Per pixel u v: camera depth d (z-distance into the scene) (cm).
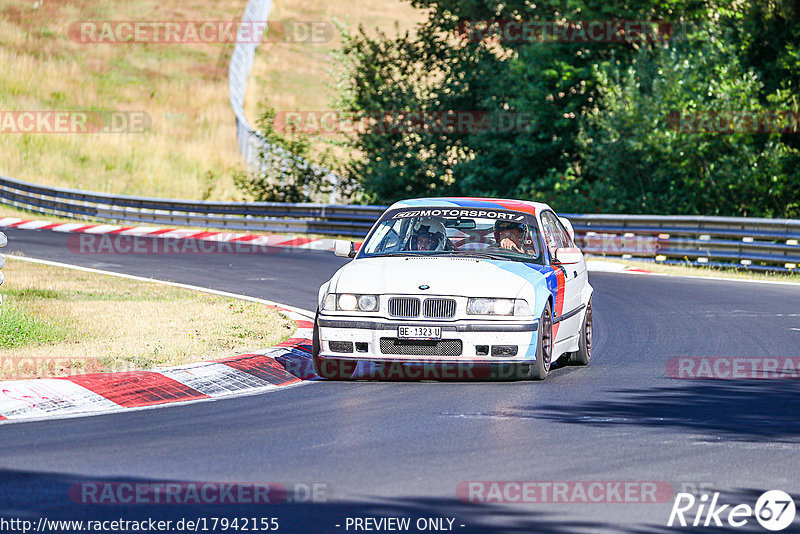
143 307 4844
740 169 8944
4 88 18300
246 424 2722
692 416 2825
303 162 12475
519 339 3234
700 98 9044
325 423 2733
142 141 17038
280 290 5894
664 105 9138
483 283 3284
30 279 5988
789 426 2702
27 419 2778
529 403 3005
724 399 3064
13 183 13400
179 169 16312
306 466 2286
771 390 3200
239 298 5403
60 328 4081
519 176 11431
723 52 9169
